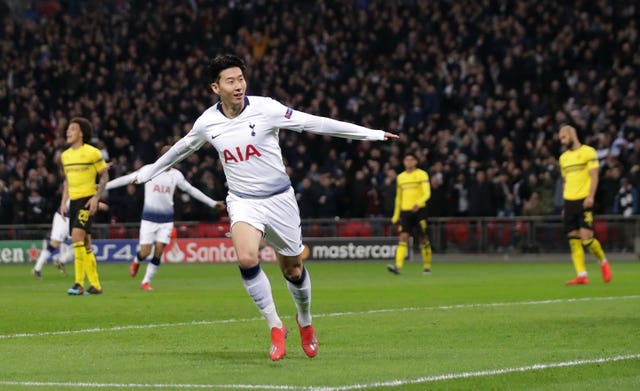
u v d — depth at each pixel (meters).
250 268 14.12
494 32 55.53
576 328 18.61
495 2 57.50
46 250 37.66
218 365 14.14
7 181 51.66
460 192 48.25
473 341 16.84
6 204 50.22
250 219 14.32
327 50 57.84
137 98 56.72
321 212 48.44
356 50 57.62
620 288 29.06
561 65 53.56
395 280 34.69
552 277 35.28
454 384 12.35
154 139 53.28
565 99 52.56
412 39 56.59
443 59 55.72
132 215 49.16
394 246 47.81
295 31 59.72
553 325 19.09
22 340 17.42
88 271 28.48
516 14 56.72
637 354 15.00
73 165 27.41
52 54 59.16
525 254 46.81
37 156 51.47
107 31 61.59
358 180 48.69
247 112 14.48
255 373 13.31
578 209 30.77
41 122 54.84
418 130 51.47
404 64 55.78
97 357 15.12
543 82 53.31
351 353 15.36
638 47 53.31
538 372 13.25
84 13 63.09
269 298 14.21
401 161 50.84
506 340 16.94
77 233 27.78
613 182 46.06
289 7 61.66
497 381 12.59
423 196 38.72
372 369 13.62
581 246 31.14
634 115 49.28
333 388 11.98
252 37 60.12
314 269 43.28
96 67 58.66
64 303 25.11
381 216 48.56
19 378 13.12
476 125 50.19
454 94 52.91
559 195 46.75
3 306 24.28
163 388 12.17
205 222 48.72
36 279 37.12
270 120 14.45
